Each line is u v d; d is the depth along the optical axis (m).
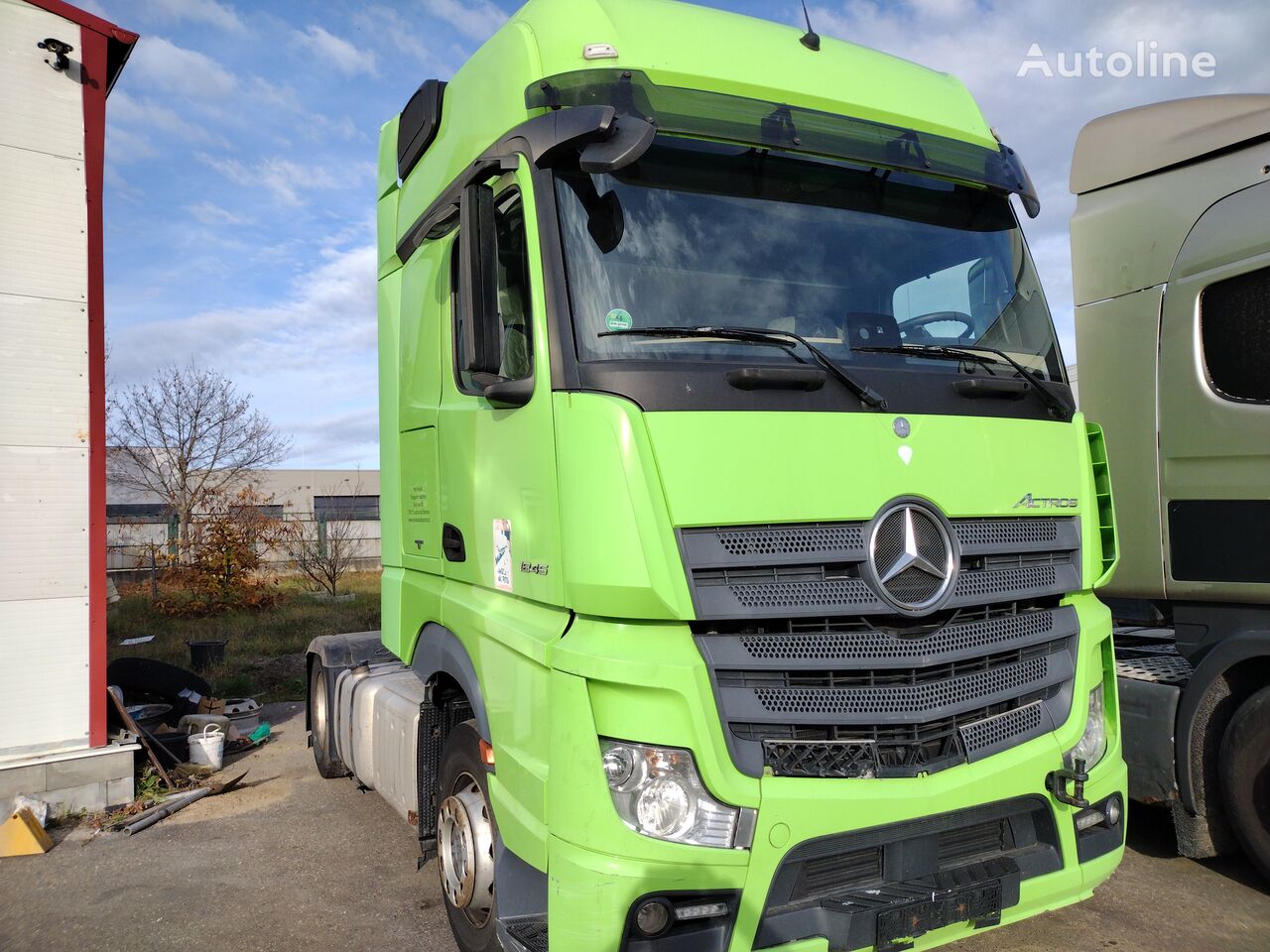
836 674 2.80
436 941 4.05
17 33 5.86
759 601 2.74
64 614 5.90
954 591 3.00
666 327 3.02
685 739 2.62
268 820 5.79
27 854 5.23
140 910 4.45
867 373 3.12
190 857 5.16
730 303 3.19
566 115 3.09
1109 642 3.51
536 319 3.06
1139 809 5.46
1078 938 3.83
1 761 5.64
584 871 2.62
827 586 2.83
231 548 16.92
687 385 2.85
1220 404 4.40
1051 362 3.74
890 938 2.72
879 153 3.63
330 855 5.16
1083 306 5.15
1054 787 3.09
